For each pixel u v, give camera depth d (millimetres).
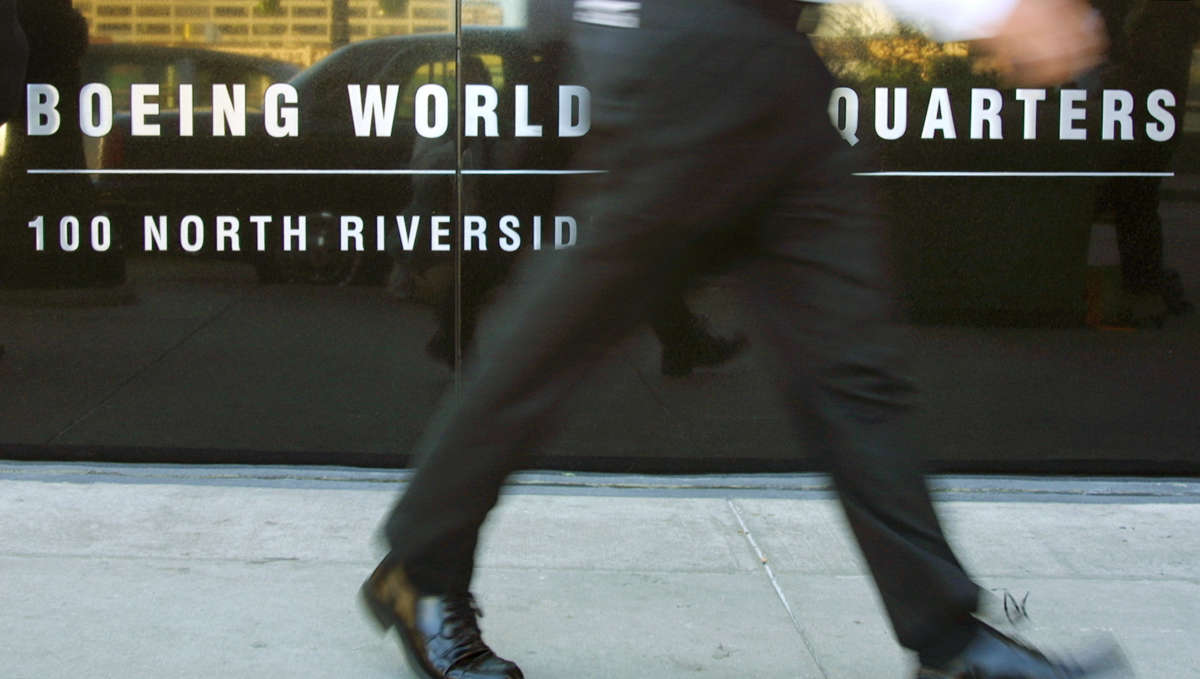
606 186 2258
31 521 3734
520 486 4094
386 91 4090
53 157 4148
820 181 2266
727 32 2170
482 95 4070
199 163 4137
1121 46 4094
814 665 2879
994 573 3494
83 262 4195
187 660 2840
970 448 4262
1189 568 3551
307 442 4242
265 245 4164
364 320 4176
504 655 2898
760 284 2328
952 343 4211
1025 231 4164
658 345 4172
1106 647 2355
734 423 4207
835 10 3166
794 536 3734
